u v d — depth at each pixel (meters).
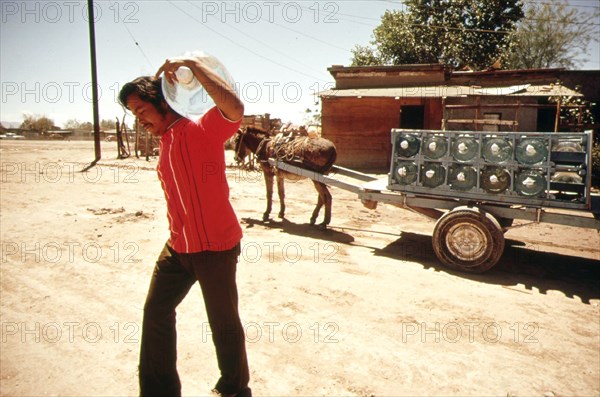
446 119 7.84
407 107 18.84
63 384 2.74
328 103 18.16
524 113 15.91
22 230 6.76
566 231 7.50
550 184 4.72
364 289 4.52
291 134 7.66
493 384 2.84
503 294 4.45
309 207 9.41
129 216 7.86
